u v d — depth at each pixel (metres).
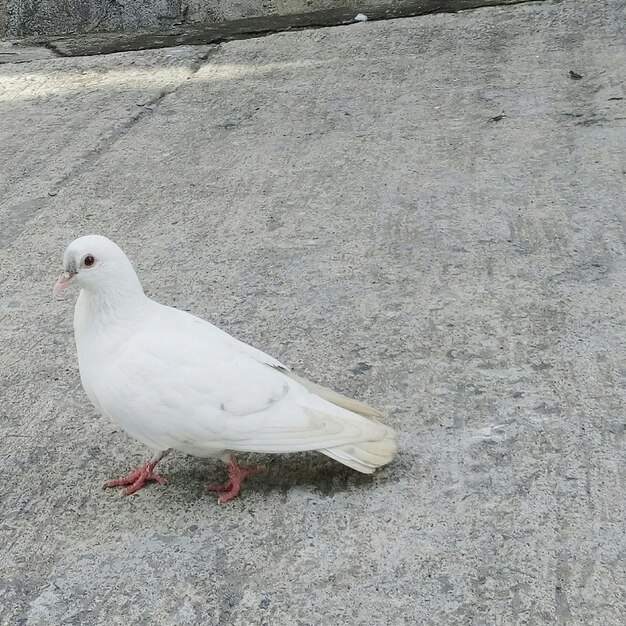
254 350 1.34
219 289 1.66
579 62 2.22
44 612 1.24
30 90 2.45
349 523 1.29
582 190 1.79
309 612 1.22
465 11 2.59
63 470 1.39
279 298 1.62
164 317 1.32
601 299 1.56
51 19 2.92
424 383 1.46
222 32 2.71
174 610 1.23
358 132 2.03
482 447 1.36
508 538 1.26
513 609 1.21
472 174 1.86
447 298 1.59
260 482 1.35
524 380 1.44
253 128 2.12
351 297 1.61
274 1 2.83
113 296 1.29
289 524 1.30
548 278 1.61
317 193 1.86
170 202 1.88
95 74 2.51
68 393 1.50
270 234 1.77
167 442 1.30
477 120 2.02
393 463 1.35
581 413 1.39
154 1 2.86
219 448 1.29
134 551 1.29
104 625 1.23
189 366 1.28
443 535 1.27
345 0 2.79
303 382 1.34
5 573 1.28
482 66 2.28
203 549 1.28
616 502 1.29
